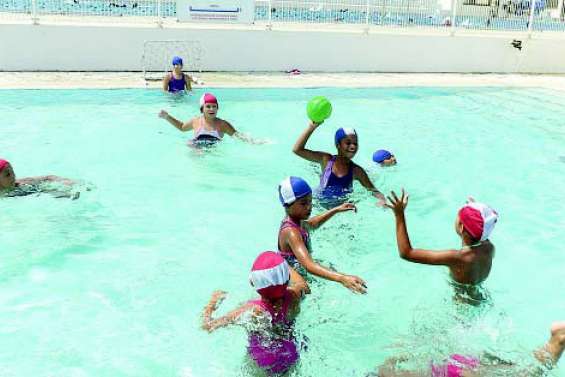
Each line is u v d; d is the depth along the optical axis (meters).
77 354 3.75
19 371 3.58
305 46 14.95
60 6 14.11
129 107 10.39
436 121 10.29
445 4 16.83
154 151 8.00
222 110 10.51
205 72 14.31
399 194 6.62
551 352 3.48
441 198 6.58
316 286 4.44
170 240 5.44
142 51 13.82
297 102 11.37
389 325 4.03
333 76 14.56
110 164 7.44
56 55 13.38
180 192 6.61
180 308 4.29
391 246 5.27
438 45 15.84
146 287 4.60
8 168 6.08
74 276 4.76
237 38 14.45
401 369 3.48
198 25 14.64
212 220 5.90
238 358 3.60
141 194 6.52
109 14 14.73
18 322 4.10
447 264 4.00
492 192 6.88
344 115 10.53
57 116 9.62
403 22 16.23
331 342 3.81
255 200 6.41
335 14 15.75
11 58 13.15
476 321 4.08
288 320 3.74
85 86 11.77
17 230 5.52
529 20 16.52
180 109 10.32
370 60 15.54
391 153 7.72
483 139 9.16
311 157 6.00
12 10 13.97
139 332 3.99
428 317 4.11
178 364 3.63
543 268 5.10
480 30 16.52
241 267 4.94
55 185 6.52
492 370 3.44
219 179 7.02
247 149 8.13
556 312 4.33
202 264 4.99
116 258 5.07
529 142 9.07
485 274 4.07
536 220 6.14
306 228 4.60
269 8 14.64
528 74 16.31
